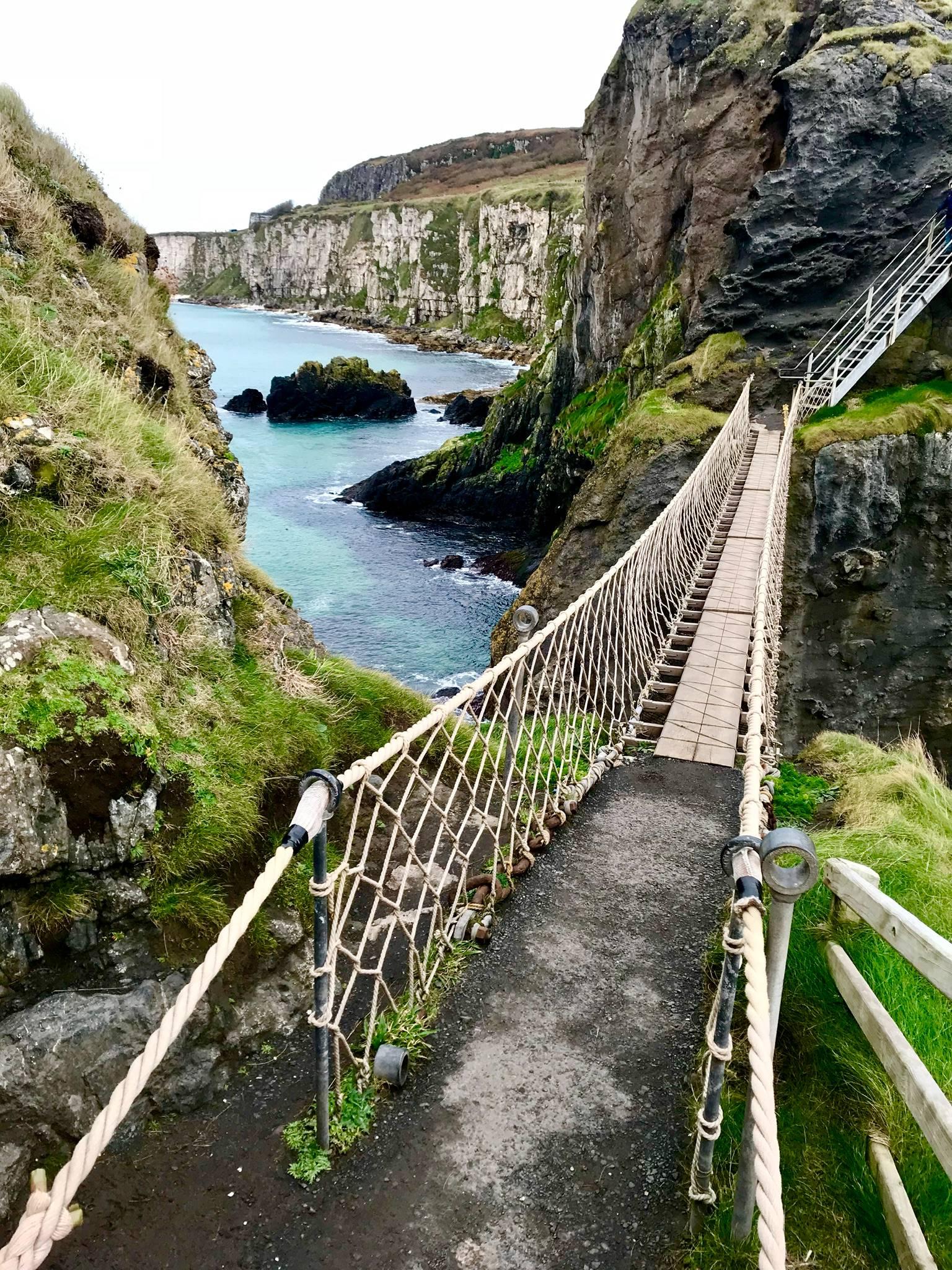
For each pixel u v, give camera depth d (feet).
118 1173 9.04
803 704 50.93
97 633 12.77
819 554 49.44
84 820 10.87
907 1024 10.46
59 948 10.48
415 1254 8.16
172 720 13.30
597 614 19.48
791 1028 10.62
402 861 15.24
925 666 51.26
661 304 74.90
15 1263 5.27
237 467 26.07
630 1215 8.54
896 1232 7.99
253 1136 9.55
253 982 11.35
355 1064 10.01
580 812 16.22
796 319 62.59
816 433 49.39
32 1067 9.30
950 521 49.85
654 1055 10.40
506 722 14.33
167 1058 9.98
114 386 19.33
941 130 60.39
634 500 55.52
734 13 71.20
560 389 96.99
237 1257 8.18
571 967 11.90
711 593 29.09
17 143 24.98
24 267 20.85
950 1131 7.29
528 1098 9.82
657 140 78.18
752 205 64.69
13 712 10.91
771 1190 5.65
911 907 13.64
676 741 19.21
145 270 29.37
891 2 65.51
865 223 62.13
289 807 14.46
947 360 55.62
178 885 11.55
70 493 14.89
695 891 13.65
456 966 11.93
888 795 19.04
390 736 18.54
